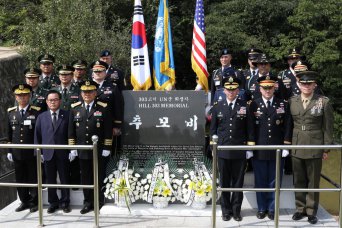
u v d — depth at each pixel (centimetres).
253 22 1808
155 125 613
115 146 641
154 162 601
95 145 509
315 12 1591
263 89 554
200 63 782
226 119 555
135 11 714
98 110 580
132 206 581
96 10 1220
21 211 595
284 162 598
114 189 569
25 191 602
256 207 600
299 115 544
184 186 583
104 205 586
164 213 568
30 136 604
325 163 1302
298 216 554
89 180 583
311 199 546
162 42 734
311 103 540
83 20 1165
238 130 552
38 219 563
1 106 1007
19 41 1426
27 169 604
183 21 1820
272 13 1767
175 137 611
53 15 1185
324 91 1653
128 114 614
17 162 599
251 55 689
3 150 974
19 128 601
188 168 601
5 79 1042
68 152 590
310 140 537
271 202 564
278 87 619
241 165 552
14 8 1555
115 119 611
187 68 1914
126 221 549
